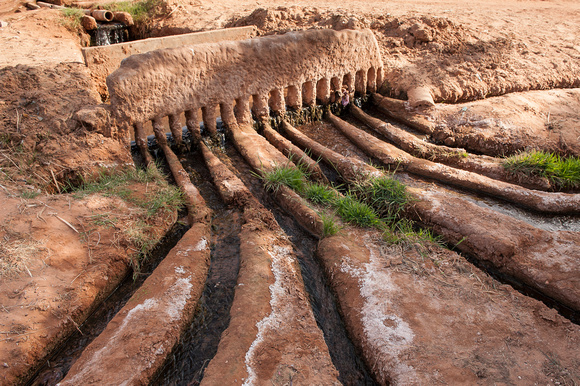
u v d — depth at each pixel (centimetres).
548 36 970
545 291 373
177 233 458
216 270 405
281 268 392
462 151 615
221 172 548
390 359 303
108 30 1305
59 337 330
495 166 576
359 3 1251
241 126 668
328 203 502
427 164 573
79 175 504
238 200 499
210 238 443
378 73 802
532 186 552
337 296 374
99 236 406
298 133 680
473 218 448
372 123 714
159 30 1288
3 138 515
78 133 532
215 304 367
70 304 344
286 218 490
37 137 521
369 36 754
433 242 431
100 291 370
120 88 535
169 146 618
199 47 589
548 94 771
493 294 362
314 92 729
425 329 325
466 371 290
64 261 375
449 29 900
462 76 784
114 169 526
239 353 299
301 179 527
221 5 1372
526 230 428
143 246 415
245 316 330
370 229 455
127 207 453
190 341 336
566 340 316
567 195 505
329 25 959
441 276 383
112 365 293
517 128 656
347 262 395
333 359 326
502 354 304
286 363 295
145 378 294
